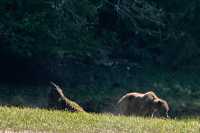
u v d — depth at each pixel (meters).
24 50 78.94
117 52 95.75
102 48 92.12
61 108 49.22
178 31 96.94
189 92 85.00
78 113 41.44
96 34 92.06
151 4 95.94
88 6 81.50
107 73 89.56
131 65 94.31
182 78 92.06
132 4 91.19
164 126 38.31
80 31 81.75
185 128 38.25
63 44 80.50
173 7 98.00
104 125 37.25
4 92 76.50
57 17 79.06
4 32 78.12
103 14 93.31
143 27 93.94
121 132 35.91
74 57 86.81
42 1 78.56
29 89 79.06
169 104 79.06
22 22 77.44
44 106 71.69
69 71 87.00
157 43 97.38
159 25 93.56
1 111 38.81
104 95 80.06
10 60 82.75
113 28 94.69
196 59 98.31
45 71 84.62
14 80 82.81
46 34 78.50
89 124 37.19
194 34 98.69
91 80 86.69
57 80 84.44
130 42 97.25
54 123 36.69
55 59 85.25
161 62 97.38
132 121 39.31
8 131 34.19
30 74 83.50
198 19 98.00
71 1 80.38
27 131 34.56
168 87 86.94
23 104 71.94
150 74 92.06
